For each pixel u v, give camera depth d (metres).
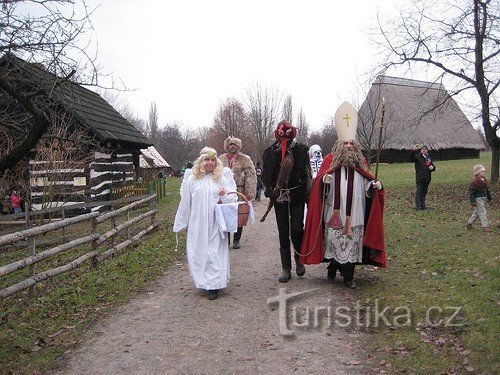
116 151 19.80
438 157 46.31
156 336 4.98
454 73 19.61
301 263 6.65
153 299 6.24
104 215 8.69
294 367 4.21
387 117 43.81
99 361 4.41
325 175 6.33
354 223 6.27
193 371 4.19
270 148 6.91
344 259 6.27
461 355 4.12
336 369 4.15
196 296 6.31
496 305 5.02
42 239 11.58
